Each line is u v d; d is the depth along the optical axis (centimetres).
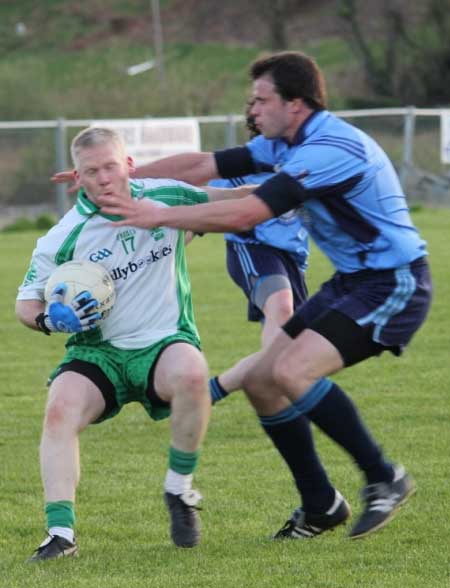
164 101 10469
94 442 2372
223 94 10869
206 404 1605
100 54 14712
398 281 1584
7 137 7788
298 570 1496
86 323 1588
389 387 2794
